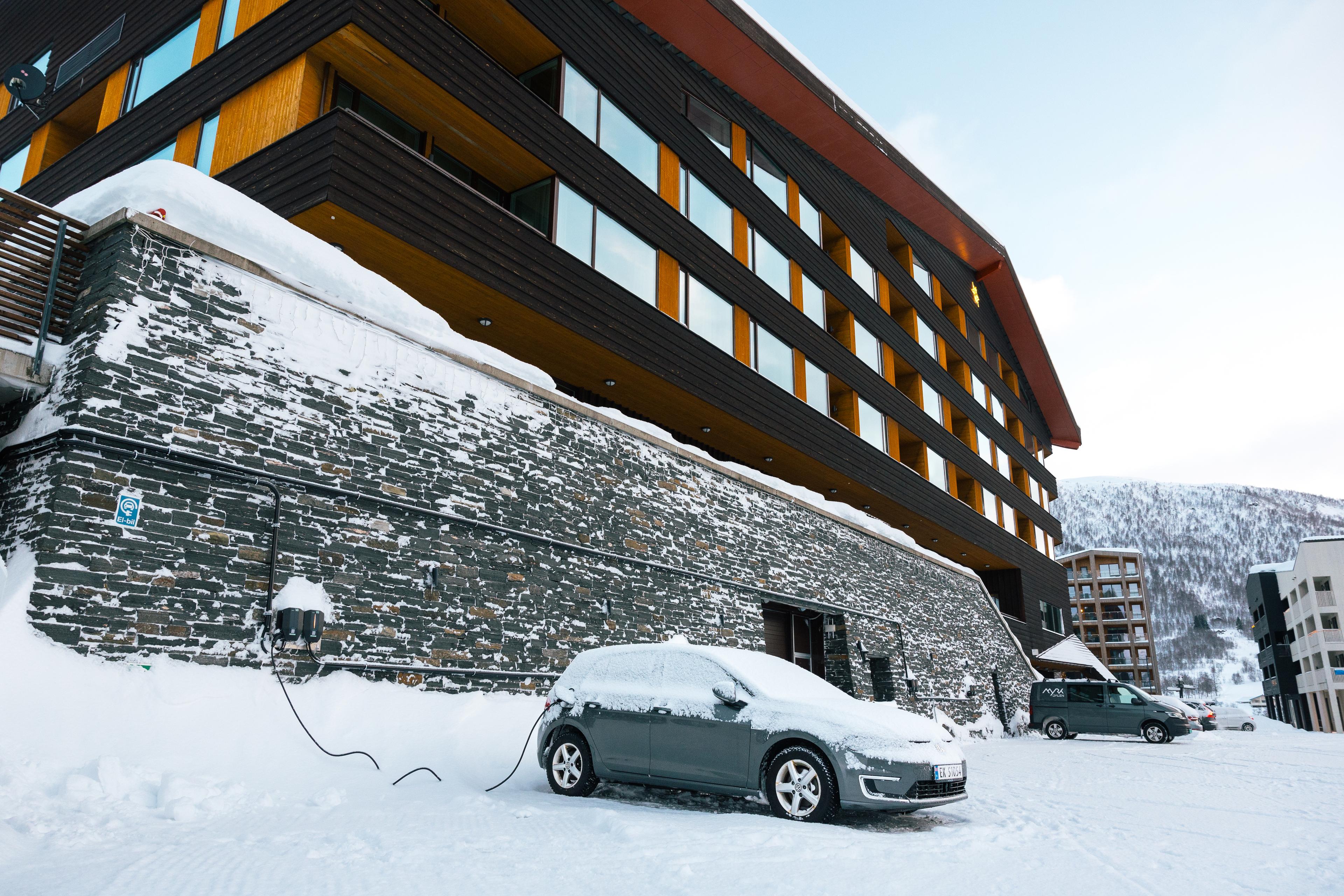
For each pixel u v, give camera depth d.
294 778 7.01
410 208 11.81
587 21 16.34
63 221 7.80
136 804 5.71
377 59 12.23
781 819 6.43
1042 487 41.31
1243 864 5.27
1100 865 5.11
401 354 10.02
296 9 12.41
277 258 8.99
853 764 6.34
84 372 7.19
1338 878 4.88
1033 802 8.24
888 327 27.06
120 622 7.02
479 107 13.46
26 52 19.08
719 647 8.01
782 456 20.95
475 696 9.79
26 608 6.50
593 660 8.25
